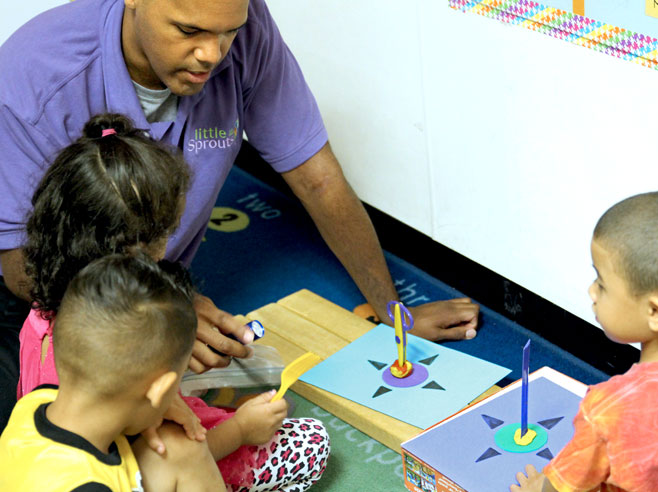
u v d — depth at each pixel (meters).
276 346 1.72
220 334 1.48
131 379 1.04
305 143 1.63
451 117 1.65
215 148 1.51
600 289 1.10
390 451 1.51
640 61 1.27
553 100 1.43
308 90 1.64
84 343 1.03
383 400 1.54
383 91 1.78
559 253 1.58
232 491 1.35
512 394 1.44
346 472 1.48
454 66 1.58
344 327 1.75
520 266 1.68
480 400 1.48
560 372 1.60
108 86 1.38
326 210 1.69
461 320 1.77
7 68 1.37
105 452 1.09
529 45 1.42
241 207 2.29
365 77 1.80
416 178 1.82
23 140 1.37
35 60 1.36
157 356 1.04
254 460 1.35
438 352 1.64
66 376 1.07
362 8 1.72
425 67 1.65
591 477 1.07
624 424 1.02
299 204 2.27
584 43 1.34
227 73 1.46
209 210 1.59
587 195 1.46
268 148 1.64
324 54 1.88
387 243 2.08
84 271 1.06
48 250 1.16
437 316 1.77
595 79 1.35
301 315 1.80
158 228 1.16
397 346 1.63
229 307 1.93
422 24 1.60
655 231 1.02
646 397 1.02
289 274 2.02
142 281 1.05
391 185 1.90
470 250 1.78
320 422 1.44
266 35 1.50
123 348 1.03
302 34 1.91
